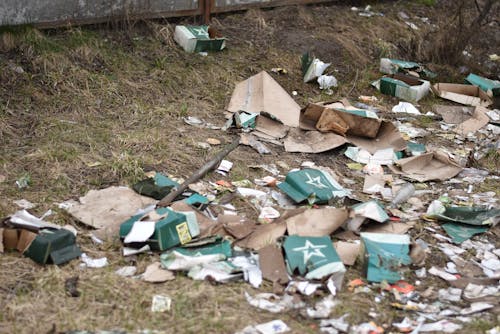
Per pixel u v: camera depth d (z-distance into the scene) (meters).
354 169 9.74
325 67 12.64
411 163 9.80
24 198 7.88
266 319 6.23
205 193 8.40
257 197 8.48
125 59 11.52
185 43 12.30
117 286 6.52
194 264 6.85
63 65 10.80
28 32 10.93
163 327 6.01
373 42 14.16
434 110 12.40
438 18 15.94
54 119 9.79
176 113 10.67
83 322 6.00
